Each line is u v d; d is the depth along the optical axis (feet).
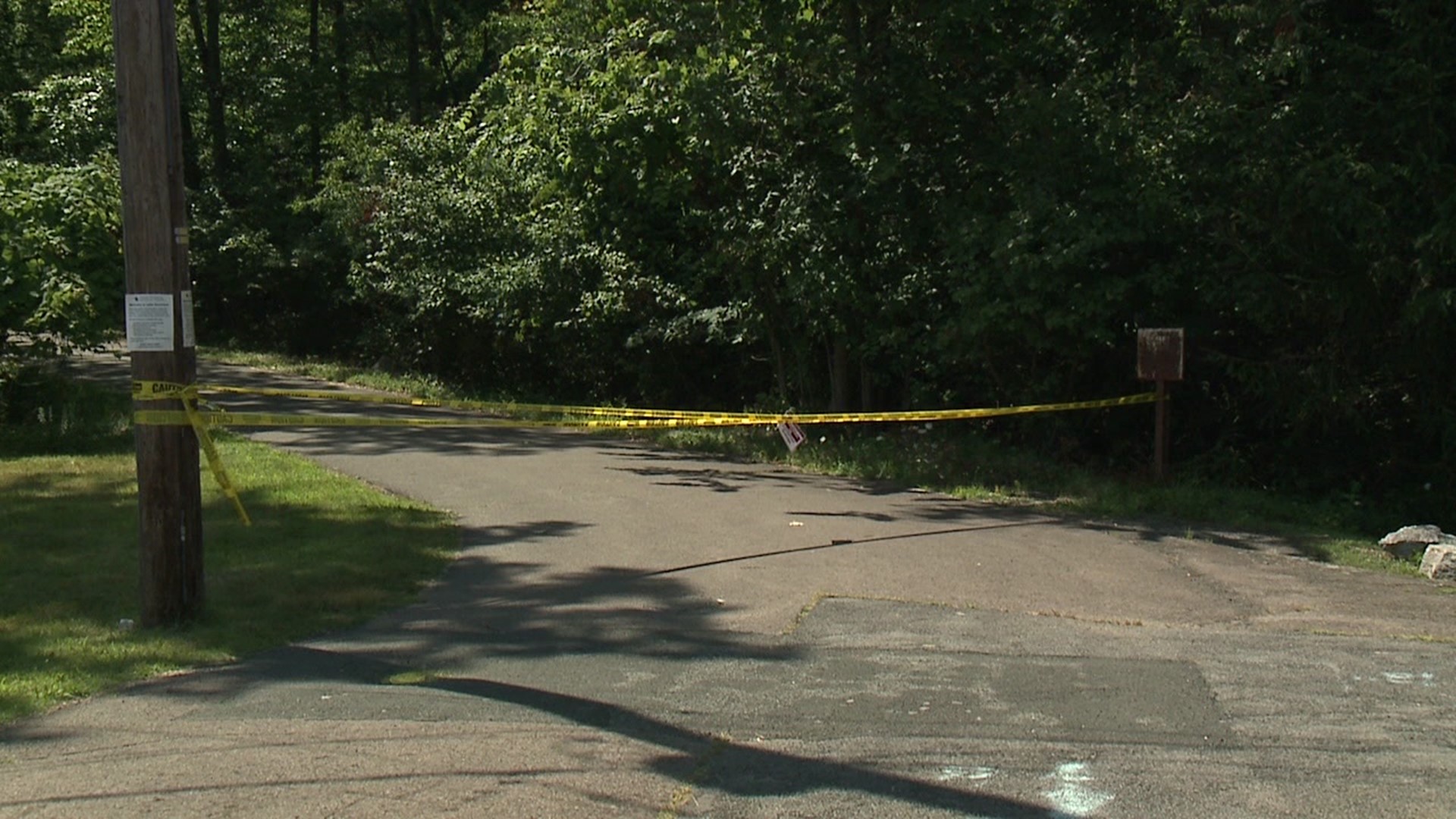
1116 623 25.75
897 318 48.06
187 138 109.60
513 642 23.93
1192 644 24.23
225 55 110.63
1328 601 27.89
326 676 21.63
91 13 96.84
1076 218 40.63
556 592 27.73
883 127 46.37
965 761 17.90
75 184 50.55
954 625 25.32
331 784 16.70
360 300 87.66
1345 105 40.45
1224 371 44.93
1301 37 40.70
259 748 18.06
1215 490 40.32
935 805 16.29
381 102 117.70
